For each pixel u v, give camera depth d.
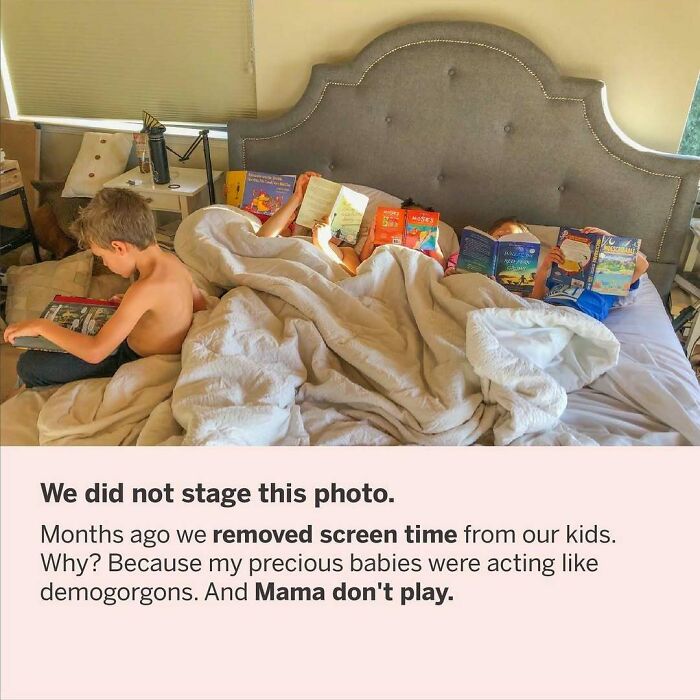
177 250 2.16
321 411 1.62
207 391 1.53
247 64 2.80
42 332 1.60
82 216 1.67
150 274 1.68
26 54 3.00
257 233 2.31
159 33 2.82
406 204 2.41
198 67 2.86
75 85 3.02
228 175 2.69
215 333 1.69
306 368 1.77
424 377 1.73
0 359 2.42
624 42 2.37
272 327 1.81
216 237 2.17
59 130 3.08
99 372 1.73
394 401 1.65
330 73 2.52
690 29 2.31
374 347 1.77
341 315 1.90
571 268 2.13
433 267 2.01
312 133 2.63
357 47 2.59
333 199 2.38
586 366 1.81
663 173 2.38
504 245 2.09
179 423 1.53
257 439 1.49
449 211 2.62
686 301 2.54
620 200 2.45
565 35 2.40
